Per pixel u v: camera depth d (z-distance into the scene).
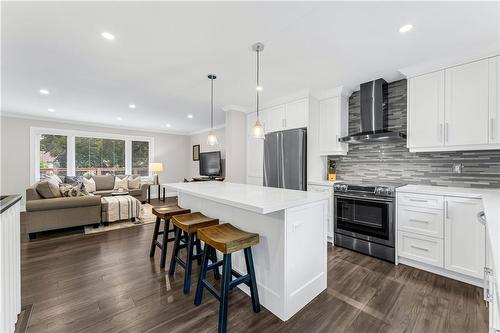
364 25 1.88
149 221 4.48
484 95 2.26
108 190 6.05
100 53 2.37
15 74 2.92
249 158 4.66
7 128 5.20
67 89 3.51
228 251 1.58
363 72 2.87
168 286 2.12
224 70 2.80
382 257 2.70
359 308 1.82
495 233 0.92
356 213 2.96
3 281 1.27
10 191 5.23
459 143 2.40
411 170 3.04
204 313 1.75
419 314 1.74
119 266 2.54
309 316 1.72
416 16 1.77
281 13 1.74
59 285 2.12
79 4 1.64
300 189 3.49
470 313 1.74
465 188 2.50
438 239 2.31
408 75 2.76
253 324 1.63
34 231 3.42
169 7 1.67
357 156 3.61
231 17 1.79
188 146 8.30
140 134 7.23
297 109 3.73
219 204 2.40
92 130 6.35
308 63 2.61
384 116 3.18
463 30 1.94
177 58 2.48
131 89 3.51
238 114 4.66
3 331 1.26
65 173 5.95
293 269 1.76
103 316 1.70
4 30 1.95
